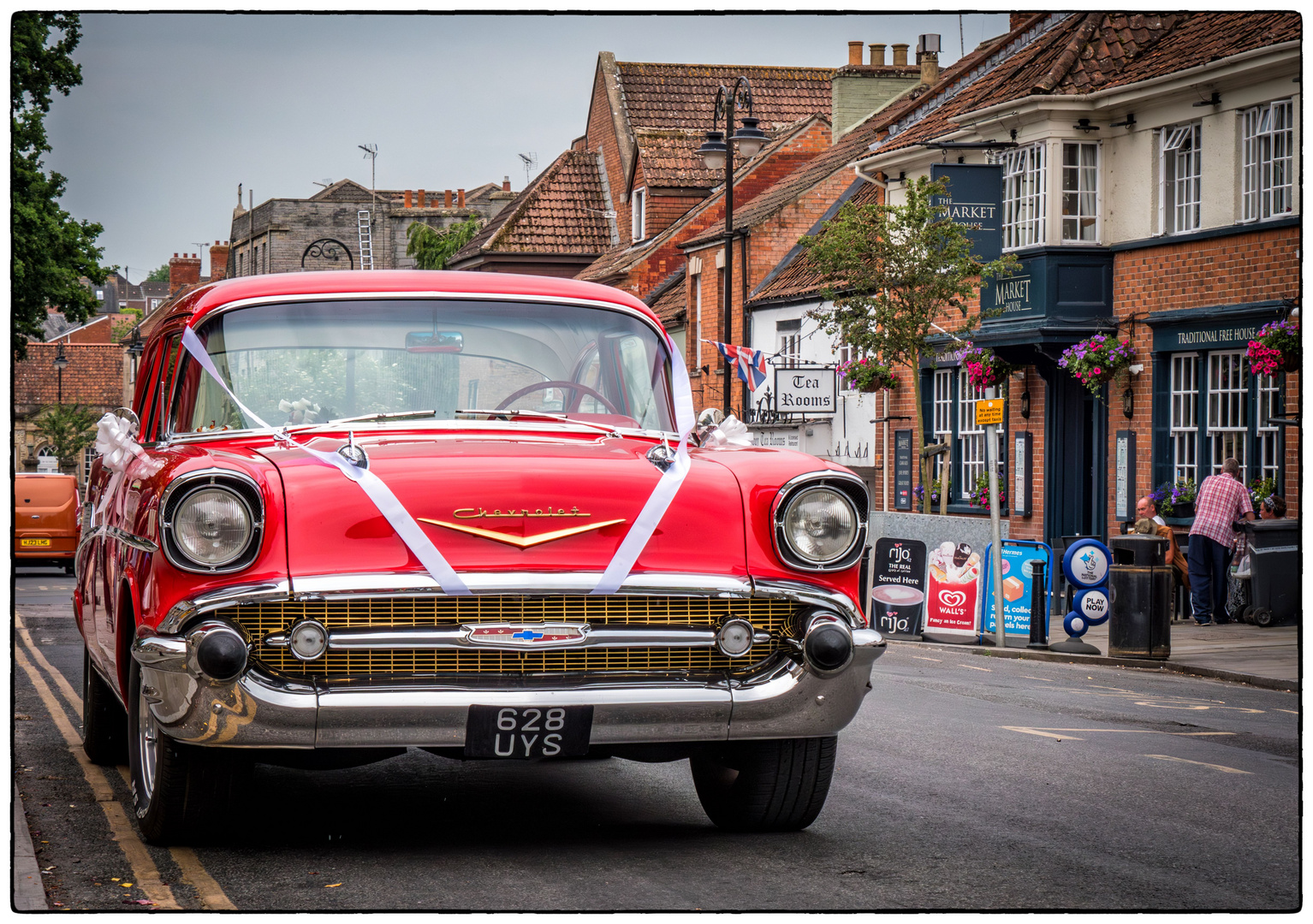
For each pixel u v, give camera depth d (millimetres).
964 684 11688
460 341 6133
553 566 5008
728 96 25375
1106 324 21453
